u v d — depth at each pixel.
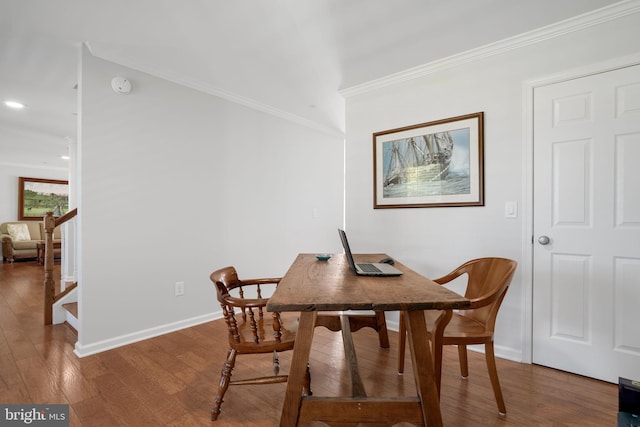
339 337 2.47
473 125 2.26
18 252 6.15
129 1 1.71
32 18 1.87
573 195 1.91
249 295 3.29
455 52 2.28
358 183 2.90
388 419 1.09
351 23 1.93
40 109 3.41
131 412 1.51
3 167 6.65
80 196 2.16
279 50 2.25
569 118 1.92
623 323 1.76
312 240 4.06
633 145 1.74
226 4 1.74
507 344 2.12
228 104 3.11
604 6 1.77
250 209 3.31
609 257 1.80
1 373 1.88
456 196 2.34
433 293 1.13
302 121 3.90
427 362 1.11
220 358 2.09
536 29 1.99
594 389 1.72
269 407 1.56
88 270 2.16
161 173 2.58
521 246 2.08
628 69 1.75
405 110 2.61
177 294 2.67
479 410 1.52
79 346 2.14
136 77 2.43
